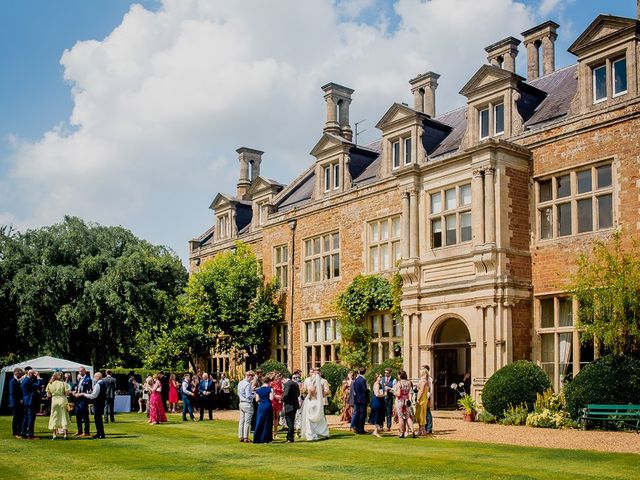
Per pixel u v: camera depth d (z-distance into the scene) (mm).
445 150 25562
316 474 11008
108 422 22234
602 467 11336
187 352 33281
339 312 28156
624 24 19734
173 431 18859
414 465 11805
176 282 32438
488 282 20891
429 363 22844
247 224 39500
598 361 17641
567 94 22766
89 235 31000
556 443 14711
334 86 34781
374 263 27828
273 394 18234
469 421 19625
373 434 17234
